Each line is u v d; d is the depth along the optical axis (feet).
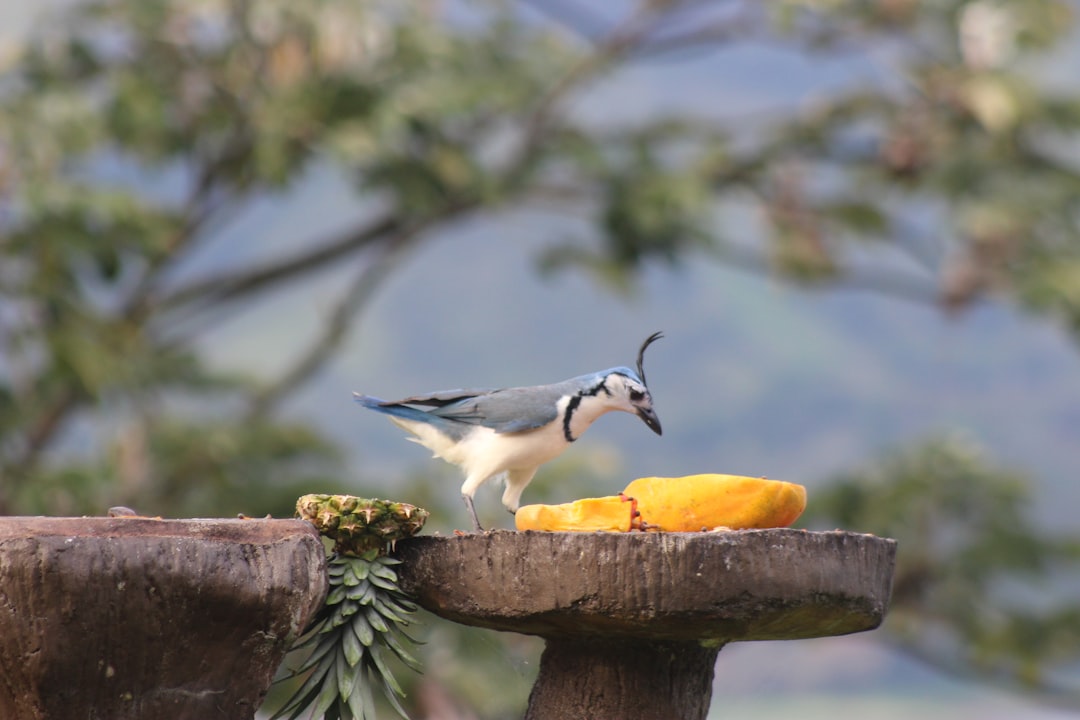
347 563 18.61
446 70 50.03
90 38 48.60
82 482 44.55
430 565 18.51
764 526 19.02
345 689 18.38
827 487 50.52
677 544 17.08
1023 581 48.19
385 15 49.34
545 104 54.70
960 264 54.90
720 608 17.11
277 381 56.65
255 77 49.03
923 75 54.70
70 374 43.32
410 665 18.80
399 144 48.93
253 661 16.85
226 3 47.75
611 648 18.80
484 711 37.42
